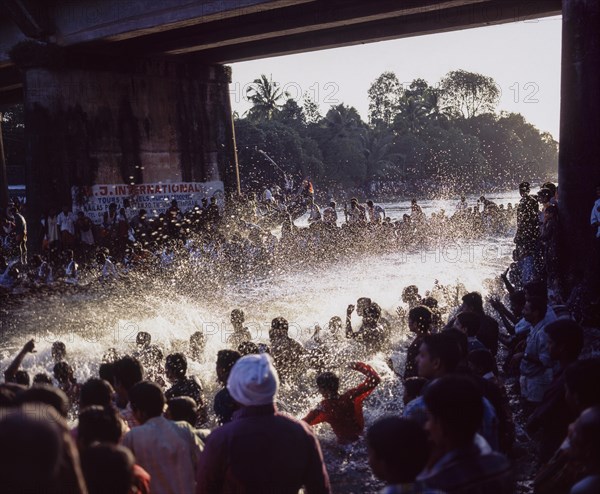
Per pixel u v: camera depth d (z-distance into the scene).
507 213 30.88
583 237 11.24
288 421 3.43
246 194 27.78
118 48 23.36
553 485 3.40
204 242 21.48
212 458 3.33
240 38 21.27
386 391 7.98
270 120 81.62
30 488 1.90
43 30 21.81
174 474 3.68
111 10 20.28
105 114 23.20
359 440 6.29
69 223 21.64
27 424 1.91
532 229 13.14
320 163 77.75
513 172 117.31
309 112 89.31
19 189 51.88
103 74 23.09
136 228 21.84
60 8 21.70
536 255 12.72
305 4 19.22
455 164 97.94
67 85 22.22
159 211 24.77
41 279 16.94
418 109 101.19
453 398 2.82
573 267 11.31
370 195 88.12
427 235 25.50
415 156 94.94
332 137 86.88
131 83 23.91
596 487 2.62
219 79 26.67
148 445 3.68
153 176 24.59
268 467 3.32
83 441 3.19
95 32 20.91
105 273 18.27
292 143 74.00
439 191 94.56
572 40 11.24
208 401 7.93
